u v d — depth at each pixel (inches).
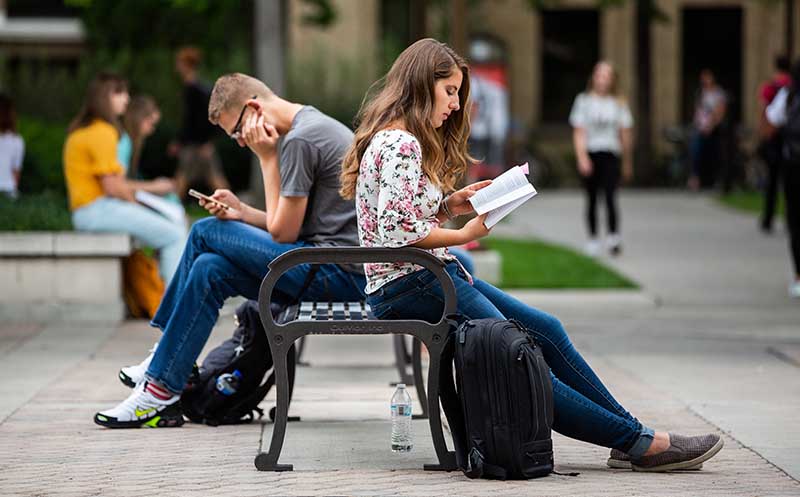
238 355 542.9
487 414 443.5
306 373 701.3
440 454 463.8
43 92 2041.1
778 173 1454.2
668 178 2460.6
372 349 796.0
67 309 866.8
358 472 462.0
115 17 2354.8
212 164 1587.1
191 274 528.7
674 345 807.1
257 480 449.7
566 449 513.7
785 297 1015.6
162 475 457.4
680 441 466.0
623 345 808.3
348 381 673.0
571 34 2765.7
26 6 2694.4
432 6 2556.6
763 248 1330.0
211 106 547.8
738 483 450.3
